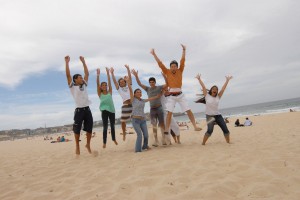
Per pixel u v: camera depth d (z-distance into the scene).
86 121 6.79
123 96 7.88
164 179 4.07
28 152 10.73
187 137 10.11
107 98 7.62
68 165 5.90
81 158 6.66
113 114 7.81
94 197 3.59
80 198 3.62
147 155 6.00
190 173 4.27
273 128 11.59
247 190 3.42
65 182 4.49
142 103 6.89
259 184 3.56
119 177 4.42
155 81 7.22
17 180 4.97
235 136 9.32
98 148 9.01
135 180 4.12
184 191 3.53
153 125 7.40
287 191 3.30
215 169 4.38
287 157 4.80
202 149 6.28
